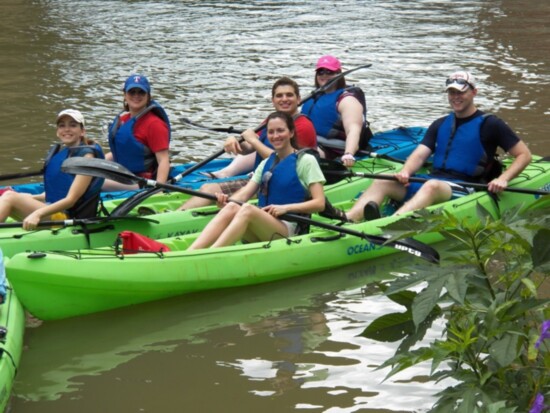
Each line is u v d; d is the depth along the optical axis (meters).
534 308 3.33
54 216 7.53
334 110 9.64
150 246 6.96
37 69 15.86
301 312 6.66
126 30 20.30
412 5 24.47
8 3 24.67
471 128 8.48
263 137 8.91
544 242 3.39
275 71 15.75
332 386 5.46
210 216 8.05
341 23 21.20
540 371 3.47
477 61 16.53
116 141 8.55
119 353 6.01
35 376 5.68
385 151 10.04
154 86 14.50
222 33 19.80
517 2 24.89
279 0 25.39
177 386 5.53
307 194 7.33
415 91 14.15
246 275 7.05
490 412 3.20
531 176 9.02
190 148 11.09
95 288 6.50
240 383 5.54
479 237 3.48
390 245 7.01
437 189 8.09
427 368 5.66
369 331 3.74
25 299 6.32
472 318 3.42
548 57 16.92
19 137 11.48
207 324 6.47
